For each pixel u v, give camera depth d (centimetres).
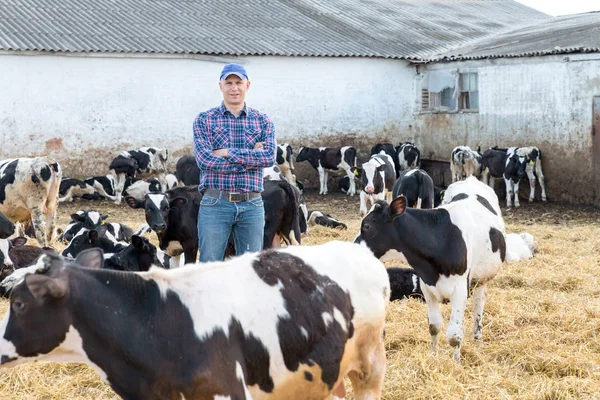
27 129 1952
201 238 597
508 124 2080
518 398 576
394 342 706
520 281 960
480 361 663
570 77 1898
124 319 360
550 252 1186
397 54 2334
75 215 1041
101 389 607
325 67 2267
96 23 2150
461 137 2236
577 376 629
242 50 2134
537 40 2188
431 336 669
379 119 2352
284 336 381
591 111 1855
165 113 2098
